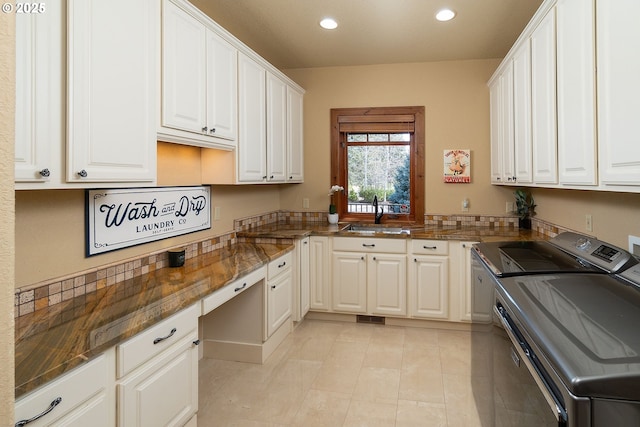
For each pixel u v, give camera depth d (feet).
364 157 13.58
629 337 3.17
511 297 4.41
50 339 4.23
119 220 6.58
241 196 11.32
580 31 5.43
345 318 11.88
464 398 7.49
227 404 7.31
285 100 11.82
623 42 4.31
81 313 5.04
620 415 2.68
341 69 13.32
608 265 5.17
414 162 13.04
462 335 10.75
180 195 8.32
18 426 3.32
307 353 9.57
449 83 12.60
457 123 12.57
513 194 12.24
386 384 8.04
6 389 1.48
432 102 12.73
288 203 13.99
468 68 12.46
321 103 13.52
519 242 7.41
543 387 3.32
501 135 10.51
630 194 6.01
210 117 7.54
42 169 4.06
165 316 5.16
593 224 7.37
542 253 6.29
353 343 10.19
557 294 4.26
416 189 12.96
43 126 4.07
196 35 7.04
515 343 4.15
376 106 13.11
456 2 8.58
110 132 4.91
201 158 9.07
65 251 5.58
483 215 12.48
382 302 11.35
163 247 7.78
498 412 5.25
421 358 9.26
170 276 7.01
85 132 4.53
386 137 13.35
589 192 7.55
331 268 11.65
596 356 2.91
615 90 4.50
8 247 1.48
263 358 9.05
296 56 12.23
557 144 6.40
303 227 12.56
